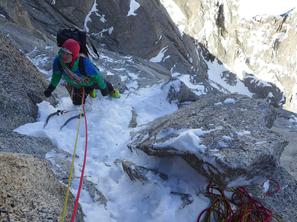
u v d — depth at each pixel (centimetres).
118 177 438
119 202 407
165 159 422
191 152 386
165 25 1997
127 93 659
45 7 1559
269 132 430
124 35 1775
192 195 389
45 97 559
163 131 439
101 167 458
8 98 507
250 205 378
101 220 385
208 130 420
